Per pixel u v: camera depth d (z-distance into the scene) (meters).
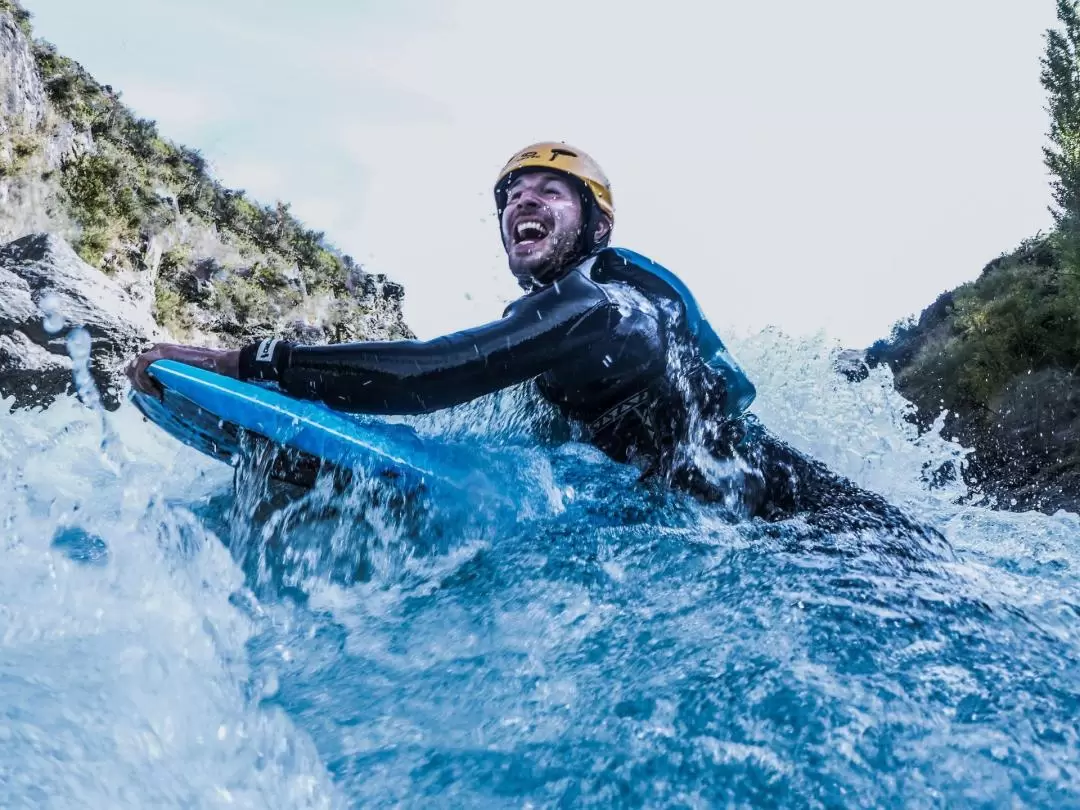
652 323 2.68
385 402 2.56
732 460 2.73
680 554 2.31
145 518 2.29
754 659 1.74
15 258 8.80
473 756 1.52
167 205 18.17
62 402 4.34
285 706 1.73
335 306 22.69
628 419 2.73
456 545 2.56
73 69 19.59
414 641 2.02
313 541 2.53
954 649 1.79
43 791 1.15
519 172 3.16
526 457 2.75
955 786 1.36
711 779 1.41
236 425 2.73
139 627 1.84
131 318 8.79
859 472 4.08
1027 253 15.59
